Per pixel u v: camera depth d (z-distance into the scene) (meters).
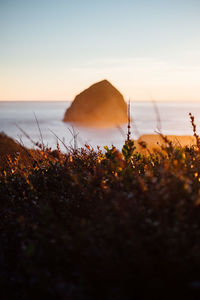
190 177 2.70
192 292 1.64
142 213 2.28
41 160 3.88
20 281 1.96
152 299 1.68
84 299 1.73
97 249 1.98
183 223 2.02
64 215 2.65
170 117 171.25
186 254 1.82
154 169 3.29
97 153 4.14
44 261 2.11
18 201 3.17
